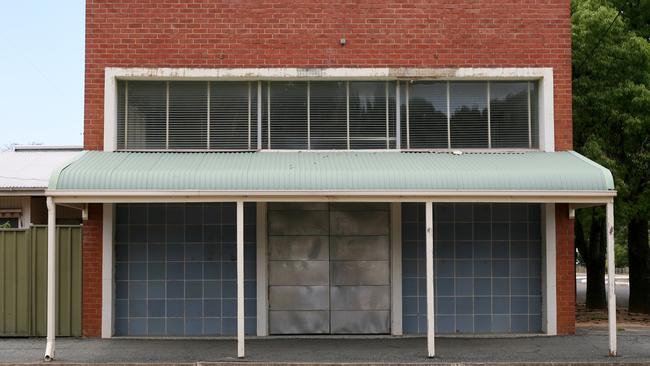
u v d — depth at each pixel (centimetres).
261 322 1426
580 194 1220
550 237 1433
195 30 1436
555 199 1222
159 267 1445
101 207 1414
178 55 1432
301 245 1450
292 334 1437
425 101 1469
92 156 1350
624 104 1964
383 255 1454
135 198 1205
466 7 1449
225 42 1436
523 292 1457
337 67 1438
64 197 1201
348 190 1209
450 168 1265
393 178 1220
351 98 1465
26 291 1427
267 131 1456
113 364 1145
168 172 1225
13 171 2244
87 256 1409
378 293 1448
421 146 1461
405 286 1448
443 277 1455
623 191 1961
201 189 1205
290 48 1438
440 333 1443
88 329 1409
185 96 1459
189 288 1445
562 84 1444
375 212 1459
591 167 1268
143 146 1447
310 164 1298
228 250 1450
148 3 1434
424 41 1444
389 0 1447
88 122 1419
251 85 1461
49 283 1188
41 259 1434
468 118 1468
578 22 2011
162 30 1434
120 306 1439
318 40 1440
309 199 1213
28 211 2089
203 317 1442
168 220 1451
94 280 1409
